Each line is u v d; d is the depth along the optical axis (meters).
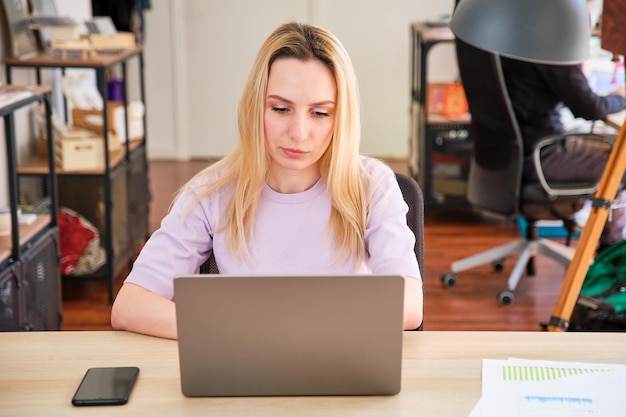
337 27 7.11
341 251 1.92
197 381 1.50
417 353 1.66
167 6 7.07
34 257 3.33
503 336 1.73
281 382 1.50
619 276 3.19
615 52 2.58
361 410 1.46
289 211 1.93
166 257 1.90
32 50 4.15
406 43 7.11
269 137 1.83
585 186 4.01
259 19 7.13
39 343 1.71
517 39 2.23
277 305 1.46
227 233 1.93
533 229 4.40
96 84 5.32
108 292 4.24
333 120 1.84
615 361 1.63
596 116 3.96
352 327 1.47
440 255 4.92
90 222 4.23
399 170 6.89
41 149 4.18
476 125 4.14
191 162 7.25
